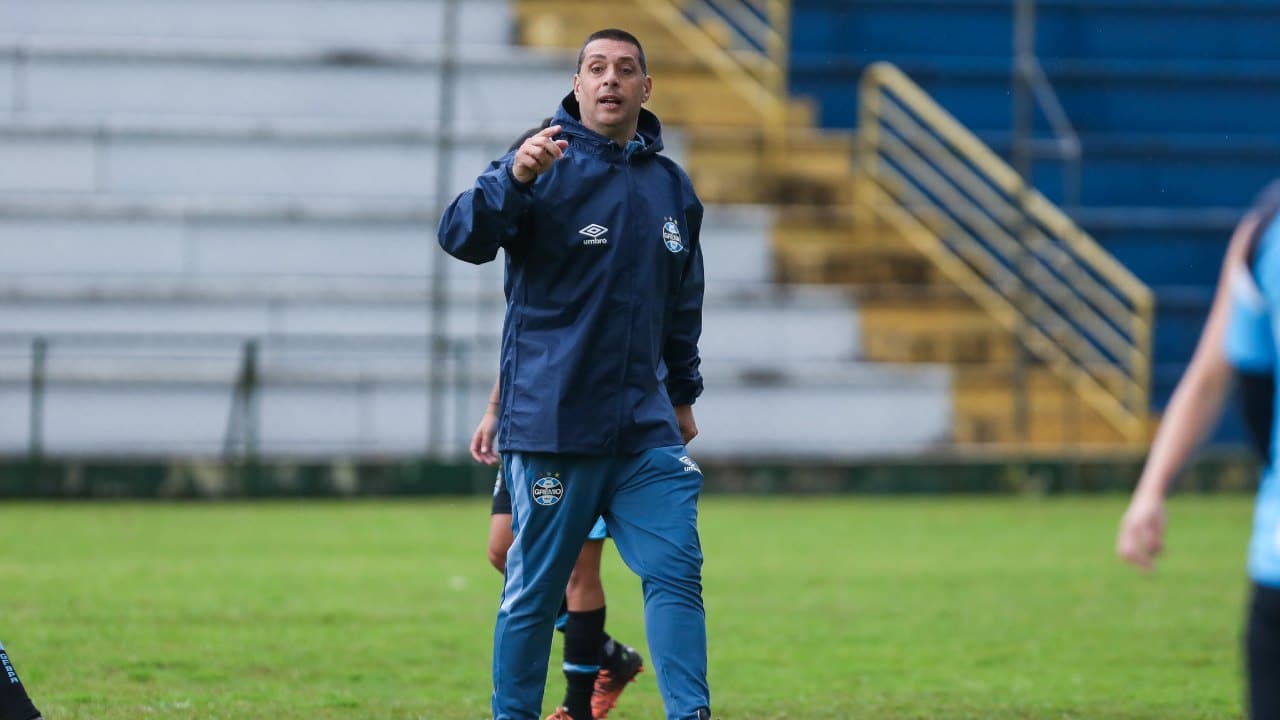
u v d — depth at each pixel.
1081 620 33.91
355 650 29.28
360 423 63.84
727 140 75.38
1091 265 75.50
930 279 71.44
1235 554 45.47
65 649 28.77
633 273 18.38
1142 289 71.06
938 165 77.69
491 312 67.38
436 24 77.38
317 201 70.94
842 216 72.69
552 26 78.31
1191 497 62.84
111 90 72.56
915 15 83.31
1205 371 11.42
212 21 75.94
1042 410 67.75
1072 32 83.44
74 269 67.81
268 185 70.88
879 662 28.89
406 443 64.06
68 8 74.94
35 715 17.17
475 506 57.34
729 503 59.25
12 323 65.38
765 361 68.19
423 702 24.56
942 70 82.06
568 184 18.30
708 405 65.56
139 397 63.19
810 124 79.69
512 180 17.64
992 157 77.44
